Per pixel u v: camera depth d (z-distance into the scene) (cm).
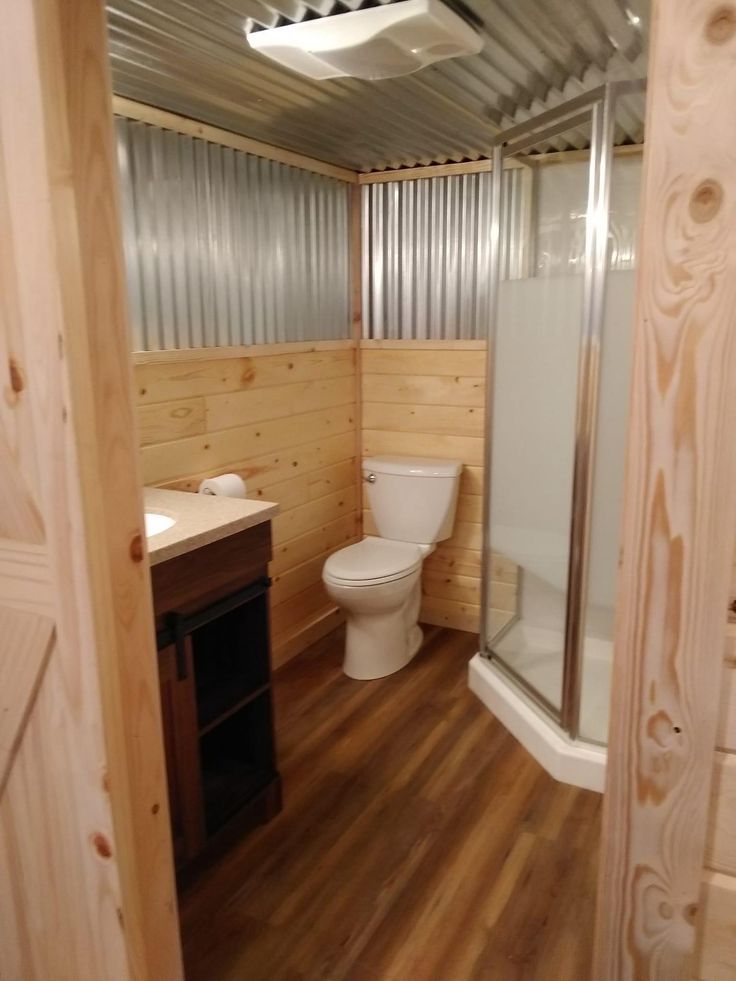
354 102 229
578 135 244
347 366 342
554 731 247
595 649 268
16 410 104
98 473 104
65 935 129
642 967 103
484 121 254
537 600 291
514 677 278
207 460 264
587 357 216
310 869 202
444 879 198
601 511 244
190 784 189
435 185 319
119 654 111
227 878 199
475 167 307
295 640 327
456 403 331
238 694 209
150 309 237
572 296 226
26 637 114
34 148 93
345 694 296
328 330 328
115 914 120
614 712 96
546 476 247
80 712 113
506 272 281
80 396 100
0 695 120
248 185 272
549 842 211
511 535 271
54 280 96
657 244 82
